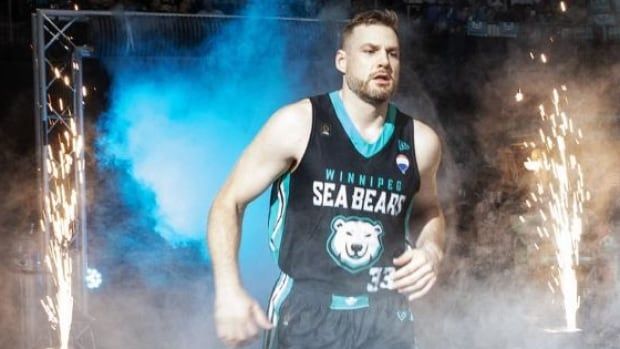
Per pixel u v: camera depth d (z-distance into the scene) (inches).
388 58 134.5
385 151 138.0
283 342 138.7
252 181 135.5
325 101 137.4
